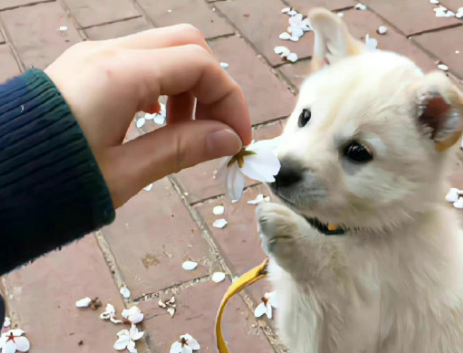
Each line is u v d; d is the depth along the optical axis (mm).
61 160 241
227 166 320
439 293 416
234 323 614
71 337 601
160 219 721
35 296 638
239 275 656
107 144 266
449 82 376
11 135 238
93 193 247
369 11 1073
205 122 285
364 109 383
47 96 247
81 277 657
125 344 591
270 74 939
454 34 1004
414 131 385
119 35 1040
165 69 275
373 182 385
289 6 1102
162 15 1084
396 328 421
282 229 417
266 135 830
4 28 1062
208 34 1029
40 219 244
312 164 383
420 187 394
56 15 1095
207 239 697
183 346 588
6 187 235
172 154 275
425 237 413
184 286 647
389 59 418
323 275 417
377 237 416
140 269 664
